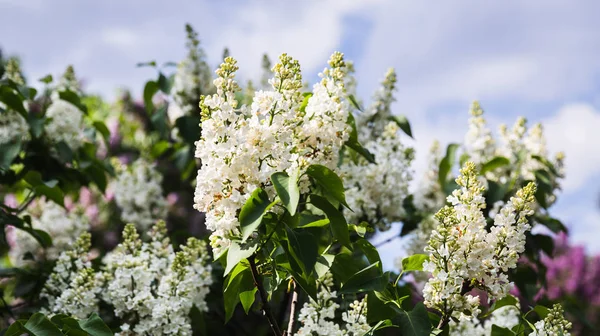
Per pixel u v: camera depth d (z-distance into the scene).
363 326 1.15
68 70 1.73
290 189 0.98
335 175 1.02
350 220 1.44
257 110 1.05
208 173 1.00
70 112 1.66
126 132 2.51
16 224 1.50
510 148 1.66
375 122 1.59
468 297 1.05
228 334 1.65
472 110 1.66
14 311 1.51
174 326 1.26
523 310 1.55
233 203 1.00
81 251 1.41
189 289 1.28
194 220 2.20
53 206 1.78
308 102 1.13
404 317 1.05
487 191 1.53
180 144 1.92
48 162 1.63
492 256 1.05
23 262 1.74
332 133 1.08
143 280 1.31
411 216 1.58
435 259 1.05
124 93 2.62
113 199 2.19
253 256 1.04
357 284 1.08
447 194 1.62
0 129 1.54
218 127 1.01
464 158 1.66
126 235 1.36
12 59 1.69
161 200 1.93
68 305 1.31
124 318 1.32
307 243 1.01
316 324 1.17
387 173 1.43
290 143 1.07
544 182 1.58
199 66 1.93
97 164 1.73
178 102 1.94
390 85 1.59
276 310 1.58
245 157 1.00
